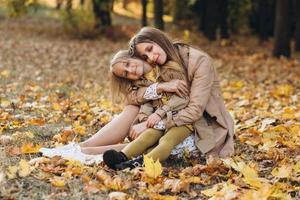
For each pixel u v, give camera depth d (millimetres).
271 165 4633
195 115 4531
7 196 3533
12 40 16891
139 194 3752
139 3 34188
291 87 9586
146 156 4117
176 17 25359
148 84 4703
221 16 20391
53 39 18031
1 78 9617
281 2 14688
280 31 14812
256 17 23266
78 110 6836
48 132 5570
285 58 14570
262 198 3537
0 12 25859
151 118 4496
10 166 4043
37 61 12719
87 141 4734
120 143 4906
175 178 4168
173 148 4617
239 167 4199
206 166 4309
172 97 4602
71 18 18938
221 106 4824
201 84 4609
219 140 4691
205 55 4777
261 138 5449
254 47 18672
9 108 6824
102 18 19547
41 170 4102
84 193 3732
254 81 10883
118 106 7203
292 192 3922
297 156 4734
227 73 12031
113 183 3828
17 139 5184
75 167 4176
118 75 4750
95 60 13469
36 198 3596
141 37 4695
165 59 4695
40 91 8445
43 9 29109
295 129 5727
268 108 7625
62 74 10820
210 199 3688
